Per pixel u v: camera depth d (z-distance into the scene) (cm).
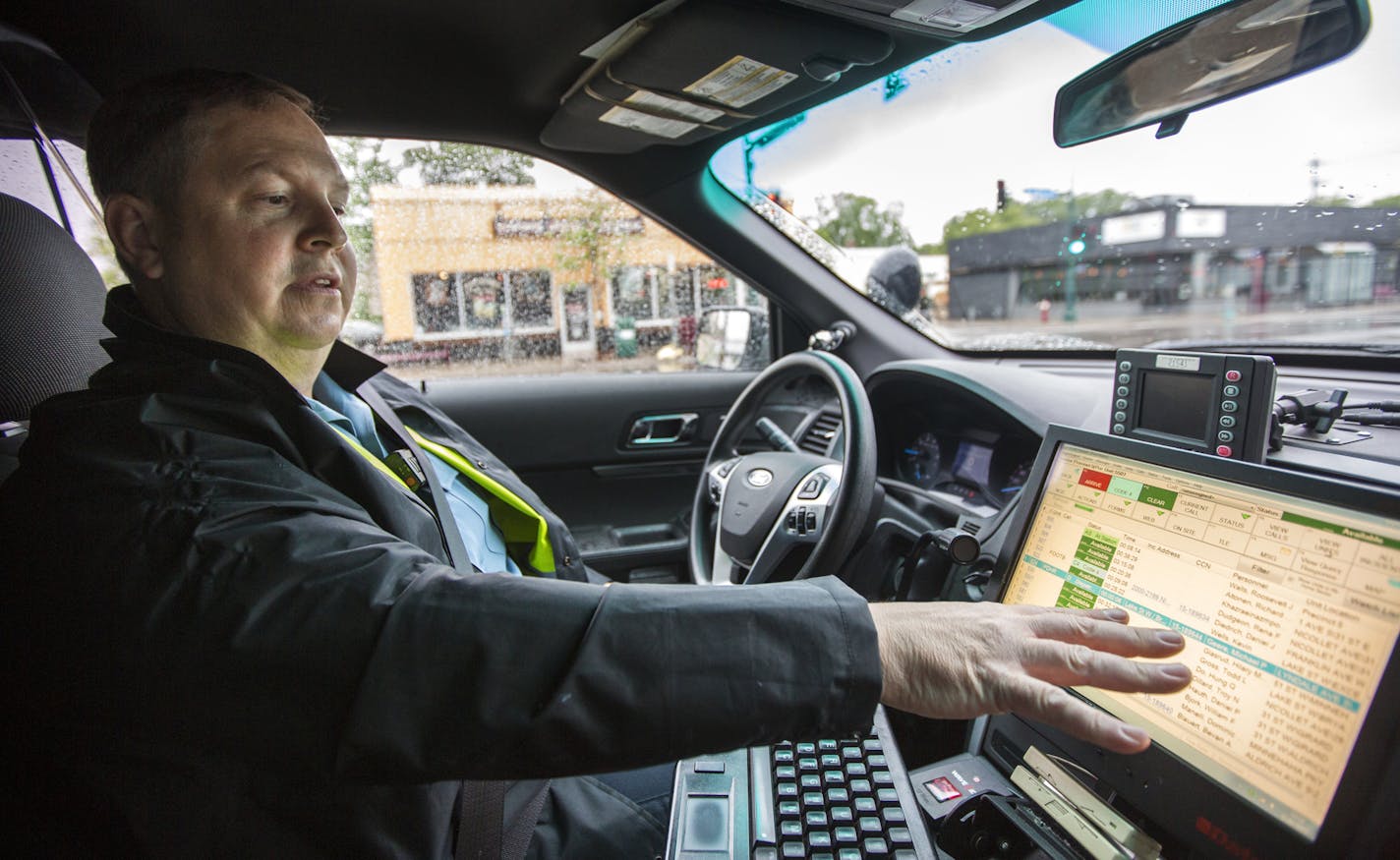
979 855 81
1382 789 54
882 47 143
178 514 59
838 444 169
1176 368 82
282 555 57
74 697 55
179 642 53
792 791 85
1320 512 65
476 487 128
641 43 142
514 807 86
